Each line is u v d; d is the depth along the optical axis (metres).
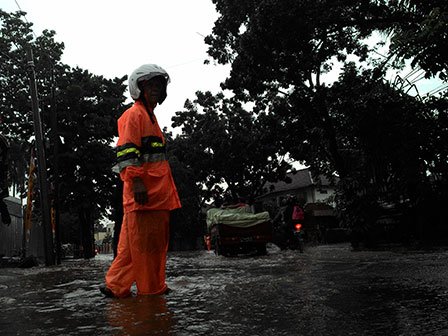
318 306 2.32
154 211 3.26
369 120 12.08
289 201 12.26
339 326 1.85
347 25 15.27
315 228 27.78
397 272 3.99
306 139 22.28
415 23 12.23
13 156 30.45
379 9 13.84
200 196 46.38
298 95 19.03
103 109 26.89
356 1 14.03
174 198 3.46
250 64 16.80
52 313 2.49
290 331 1.80
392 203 12.83
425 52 10.09
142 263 3.19
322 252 10.71
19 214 18.33
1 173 9.48
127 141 3.29
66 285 4.32
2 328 2.09
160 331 1.87
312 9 14.41
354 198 12.45
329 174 27.52
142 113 3.41
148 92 3.49
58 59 29.05
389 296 2.58
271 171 37.06
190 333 1.81
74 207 26.06
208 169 37.28
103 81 28.00
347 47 19.20
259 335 1.75
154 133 3.42
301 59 16.41
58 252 16.36
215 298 2.79
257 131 36.41
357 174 12.59
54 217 18.77
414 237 12.33
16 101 26.78
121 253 3.27
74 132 25.95
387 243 12.91
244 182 38.53
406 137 11.57
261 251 12.56
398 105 11.88
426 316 1.98
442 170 11.65
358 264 5.33
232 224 12.52
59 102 25.78
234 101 27.08
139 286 3.20
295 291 2.94
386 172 12.23
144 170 3.29
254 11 15.56
